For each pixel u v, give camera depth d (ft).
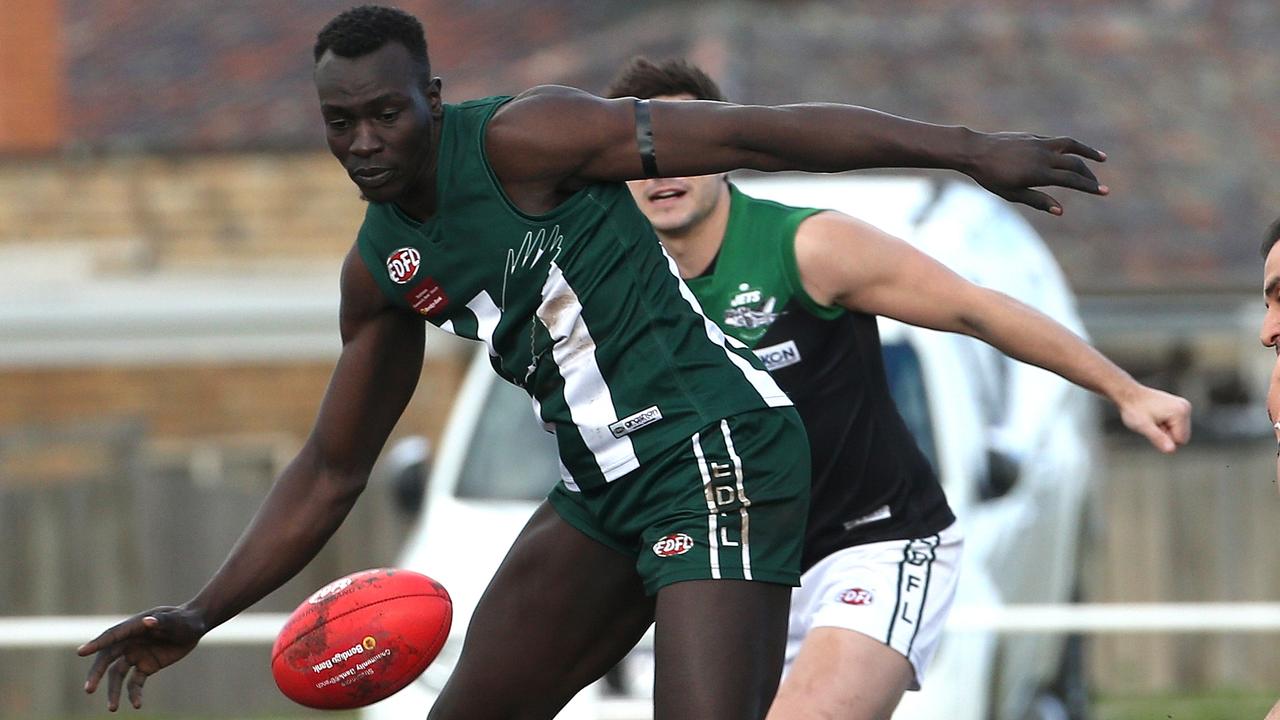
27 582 160.86
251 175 205.05
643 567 47.93
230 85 228.43
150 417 201.77
